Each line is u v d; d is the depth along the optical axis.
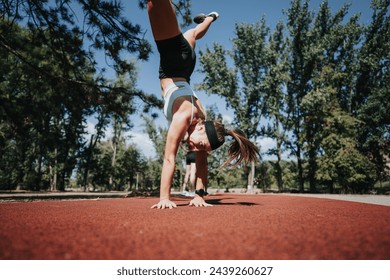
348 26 25.88
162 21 2.96
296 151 27.44
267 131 27.94
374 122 23.59
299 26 27.08
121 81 26.88
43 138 19.11
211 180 30.44
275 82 26.84
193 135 3.07
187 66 3.16
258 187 33.81
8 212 2.44
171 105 2.97
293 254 0.91
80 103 10.65
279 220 1.74
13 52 10.03
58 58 10.23
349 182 20.91
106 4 8.57
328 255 0.90
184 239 1.14
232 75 27.59
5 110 12.27
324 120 22.44
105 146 47.59
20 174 34.88
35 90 11.89
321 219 1.80
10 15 9.33
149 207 3.14
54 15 9.11
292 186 39.38
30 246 1.00
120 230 1.35
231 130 3.23
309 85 27.89
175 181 34.00
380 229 1.37
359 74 26.50
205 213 2.22
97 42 9.41
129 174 48.94
